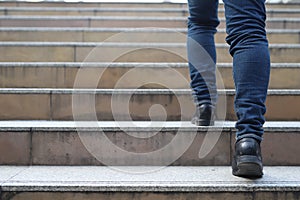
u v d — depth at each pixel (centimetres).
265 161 142
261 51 114
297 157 142
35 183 114
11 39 284
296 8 385
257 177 120
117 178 121
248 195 112
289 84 211
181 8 384
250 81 114
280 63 231
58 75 211
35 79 211
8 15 349
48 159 141
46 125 146
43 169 134
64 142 141
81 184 113
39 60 251
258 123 114
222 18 327
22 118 180
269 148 142
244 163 112
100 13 355
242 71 114
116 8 374
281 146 142
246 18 116
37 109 180
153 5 387
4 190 112
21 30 284
